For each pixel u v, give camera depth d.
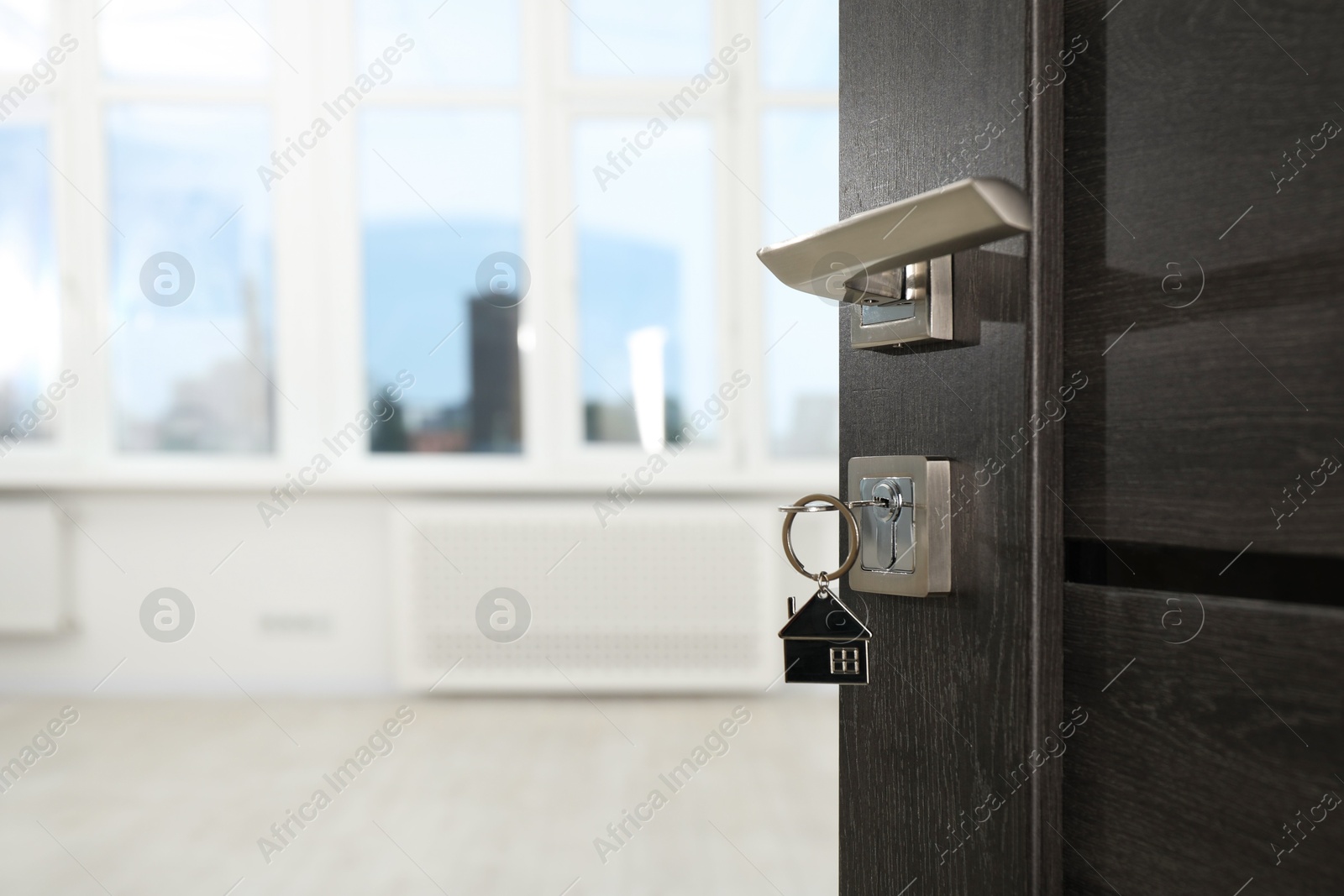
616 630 3.38
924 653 0.55
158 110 3.58
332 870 2.01
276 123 3.56
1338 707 0.38
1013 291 0.50
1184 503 0.44
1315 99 0.38
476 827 2.24
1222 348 0.42
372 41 3.57
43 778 2.61
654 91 3.56
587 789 2.50
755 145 3.54
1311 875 0.39
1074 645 0.49
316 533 3.50
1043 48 0.49
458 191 3.62
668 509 3.39
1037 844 0.49
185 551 3.49
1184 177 0.43
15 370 3.60
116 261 3.61
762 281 3.59
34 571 3.41
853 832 0.60
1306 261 0.39
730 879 1.94
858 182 0.60
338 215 3.59
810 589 3.44
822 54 3.54
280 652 3.49
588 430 3.67
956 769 0.53
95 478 3.39
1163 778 0.45
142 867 2.03
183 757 2.79
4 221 3.60
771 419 3.62
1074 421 0.49
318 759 2.77
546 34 3.53
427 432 3.66
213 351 3.63
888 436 0.57
